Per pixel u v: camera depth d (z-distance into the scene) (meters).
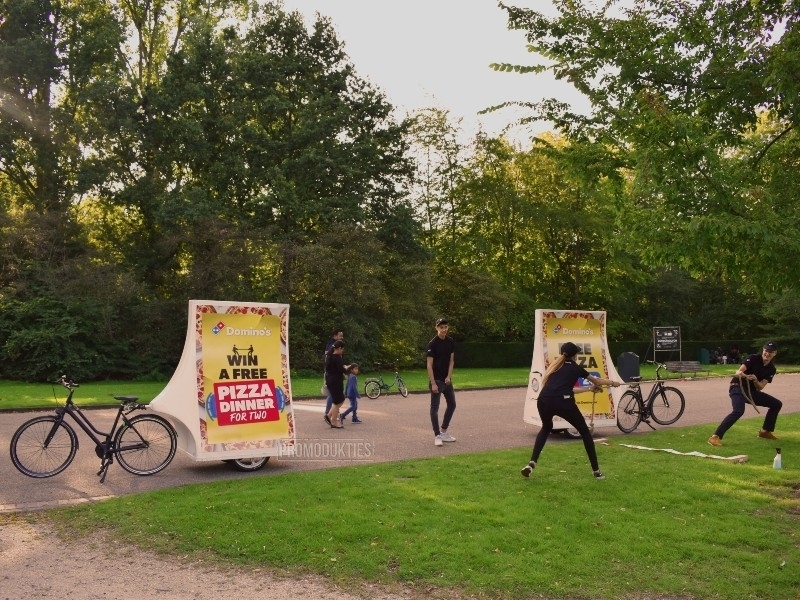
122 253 32.62
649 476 8.14
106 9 32.78
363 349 32.81
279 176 30.97
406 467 8.70
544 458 9.35
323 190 33.59
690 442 10.97
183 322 29.45
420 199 45.50
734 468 8.68
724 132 6.63
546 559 5.25
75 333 26.34
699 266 6.72
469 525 6.05
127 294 28.41
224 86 31.94
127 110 30.47
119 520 6.35
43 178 31.86
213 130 31.94
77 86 31.30
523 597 4.64
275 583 4.90
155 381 27.80
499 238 45.44
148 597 4.68
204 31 31.91
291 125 34.31
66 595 4.71
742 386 10.98
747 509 6.73
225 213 30.80
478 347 42.12
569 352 8.26
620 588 4.78
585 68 7.11
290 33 34.19
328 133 32.94
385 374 32.25
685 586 4.80
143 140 30.98
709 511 6.62
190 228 29.39
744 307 50.31
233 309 9.12
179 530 5.96
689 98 6.86
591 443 8.09
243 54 33.03
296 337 30.00
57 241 29.09
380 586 4.83
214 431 8.71
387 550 5.43
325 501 6.85
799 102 6.03
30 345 25.14
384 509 6.55
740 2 6.63
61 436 8.59
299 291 30.84
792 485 7.79
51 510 6.84
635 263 45.62
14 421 13.83
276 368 9.31
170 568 5.20
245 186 32.25
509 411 16.16
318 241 31.58
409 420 14.30
